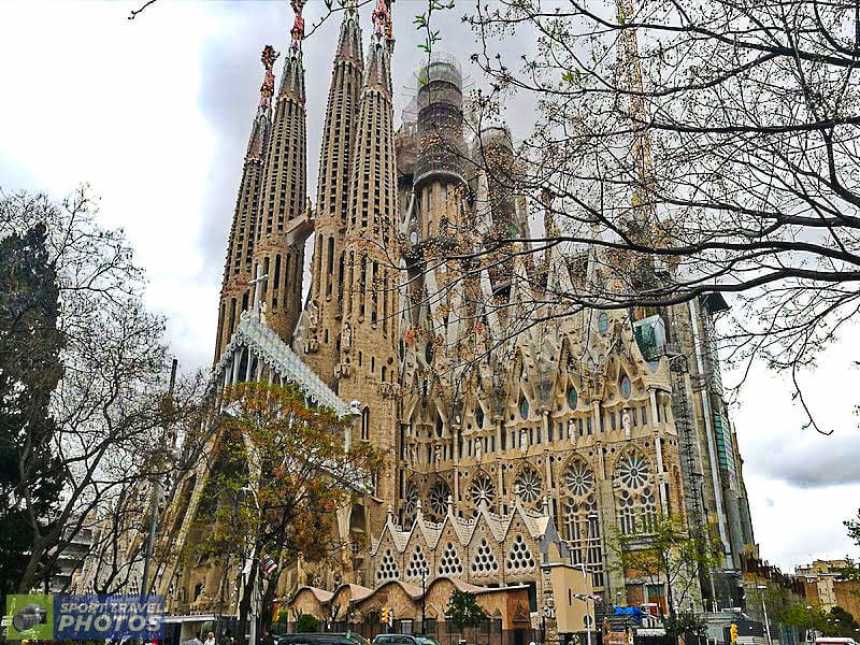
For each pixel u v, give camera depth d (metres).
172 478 49.16
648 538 82.06
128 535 71.75
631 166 13.20
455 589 67.62
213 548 53.75
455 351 19.41
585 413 95.50
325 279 111.12
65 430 35.00
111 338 35.41
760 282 12.11
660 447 87.50
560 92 13.18
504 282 14.81
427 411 106.62
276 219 123.88
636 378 92.81
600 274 14.81
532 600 70.81
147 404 38.00
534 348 104.81
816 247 11.70
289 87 135.50
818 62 11.88
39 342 32.81
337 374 100.12
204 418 46.12
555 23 12.95
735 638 63.38
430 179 130.12
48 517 43.06
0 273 32.72
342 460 56.19
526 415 100.94
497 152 13.91
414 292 21.11
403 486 100.62
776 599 97.69
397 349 105.62
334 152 119.88
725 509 99.50
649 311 102.31
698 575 80.19
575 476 93.94
